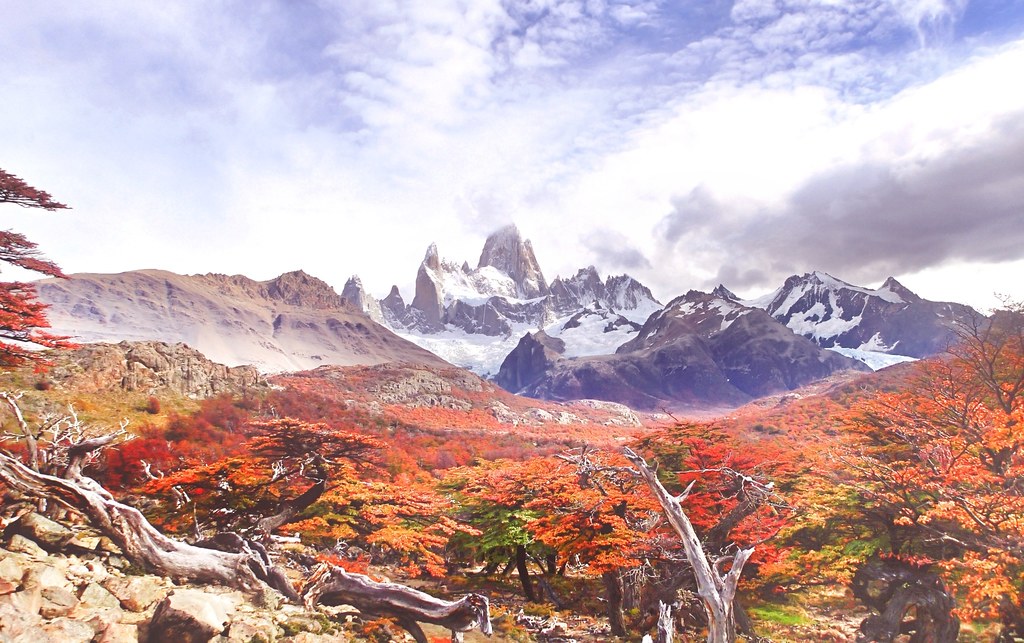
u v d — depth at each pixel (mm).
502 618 32125
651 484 14992
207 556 19250
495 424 197875
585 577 49531
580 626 33594
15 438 27656
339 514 43250
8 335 47531
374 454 50656
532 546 41562
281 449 41844
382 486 46719
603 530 32531
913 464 29875
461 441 138000
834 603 39000
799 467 43844
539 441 152750
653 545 29969
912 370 119875
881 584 31609
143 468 46031
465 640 27172
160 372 105750
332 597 20719
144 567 18422
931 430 32000
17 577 14023
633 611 33906
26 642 12102
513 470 50594
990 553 22328
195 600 15336
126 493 41000
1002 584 21781
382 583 20516
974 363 32062
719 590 14289
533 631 31266
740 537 31734
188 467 41188
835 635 31688
